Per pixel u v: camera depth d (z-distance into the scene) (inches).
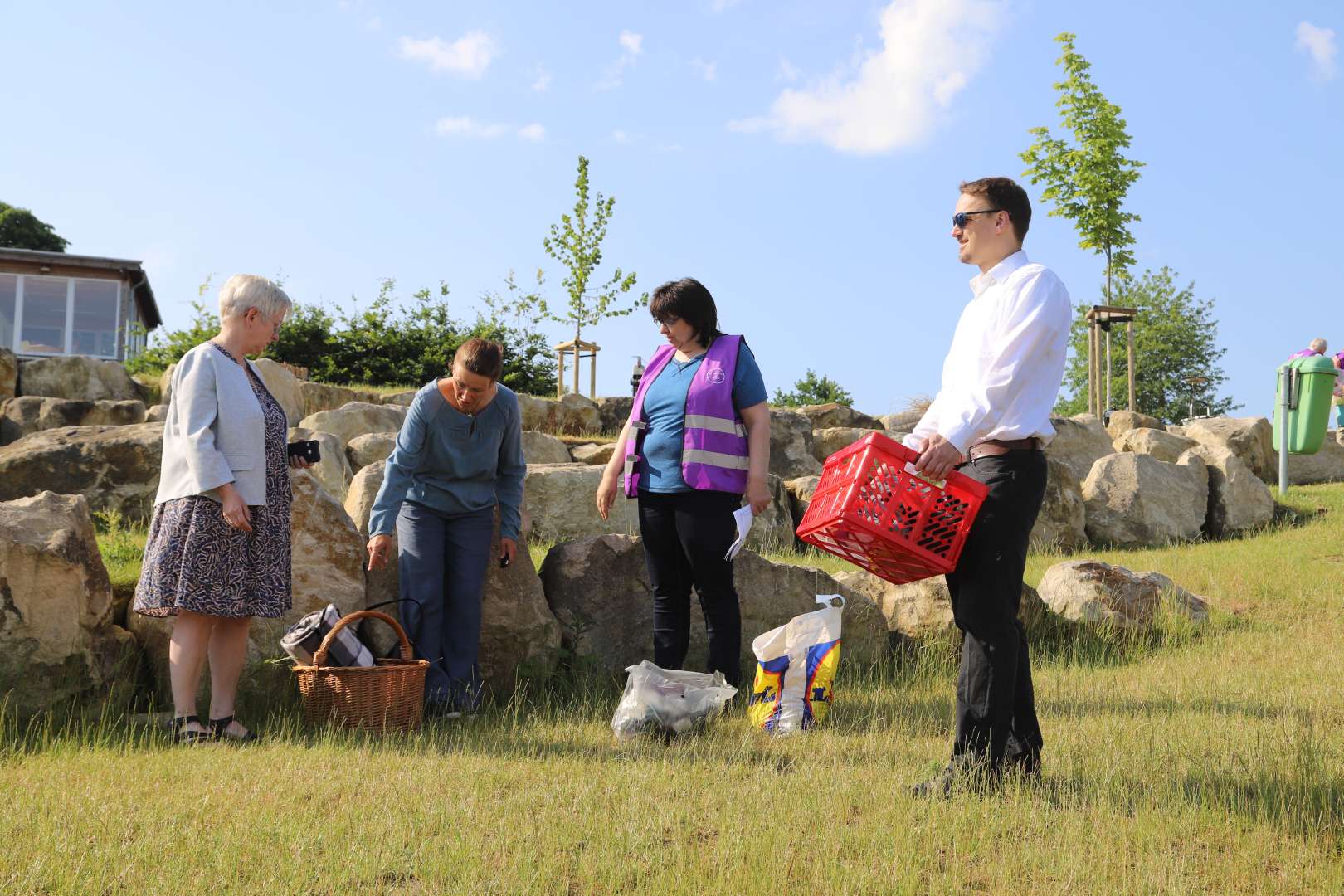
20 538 184.2
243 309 185.3
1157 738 175.0
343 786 147.6
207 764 159.6
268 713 198.1
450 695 205.2
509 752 172.4
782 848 122.5
